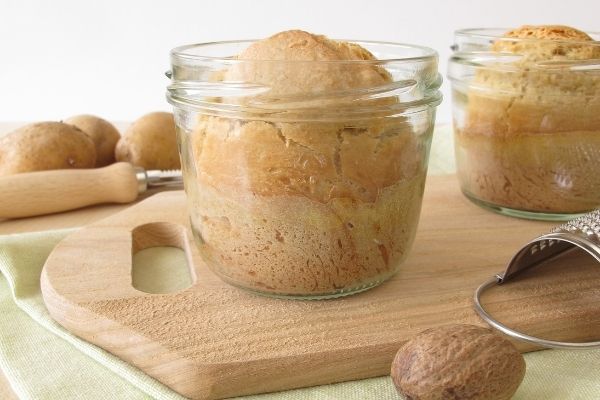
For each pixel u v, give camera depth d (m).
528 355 0.41
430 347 0.37
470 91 0.51
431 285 0.44
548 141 0.49
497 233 0.49
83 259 0.46
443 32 0.84
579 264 0.46
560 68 0.48
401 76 0.41
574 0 0.81
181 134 0.43
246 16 0.84
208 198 0.42
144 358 0.40
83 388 0.39
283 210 0.41
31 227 0.53
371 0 0.83
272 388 0.39
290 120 0.39
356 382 0.40
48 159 0.56
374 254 0.42
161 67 0.89
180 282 0.46
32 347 0.41
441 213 0.51
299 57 0.41
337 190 0.40
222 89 0.40
